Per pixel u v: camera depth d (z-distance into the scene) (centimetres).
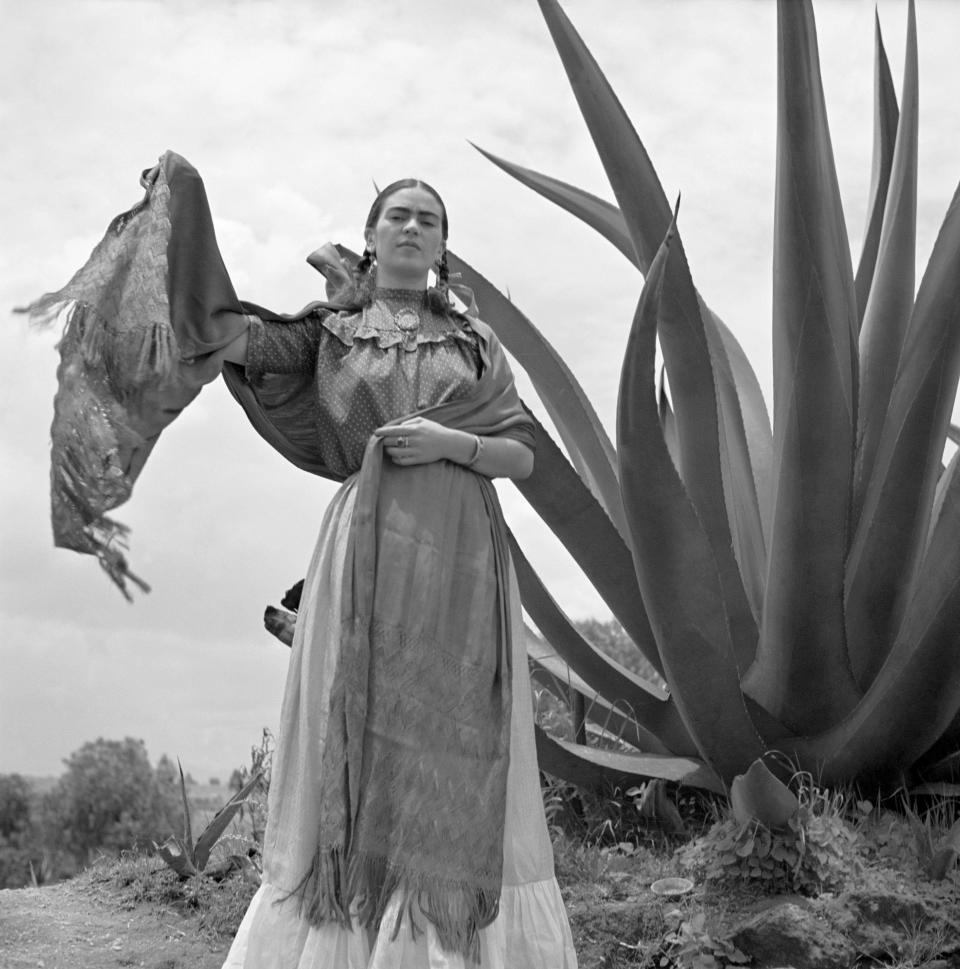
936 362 438
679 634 410
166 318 306
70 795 3269
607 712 532
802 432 421
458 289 358
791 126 411
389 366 317
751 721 434
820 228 419
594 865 423
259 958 291
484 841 292
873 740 439
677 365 449
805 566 431
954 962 359
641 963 368
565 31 445
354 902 283
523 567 475
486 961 294
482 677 303
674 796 484
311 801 296
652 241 458
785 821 382
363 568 297
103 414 301
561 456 447
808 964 353
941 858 382
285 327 325
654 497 390
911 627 418
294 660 311
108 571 298
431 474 309
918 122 529
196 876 435
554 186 562
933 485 455
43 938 390
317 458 344
